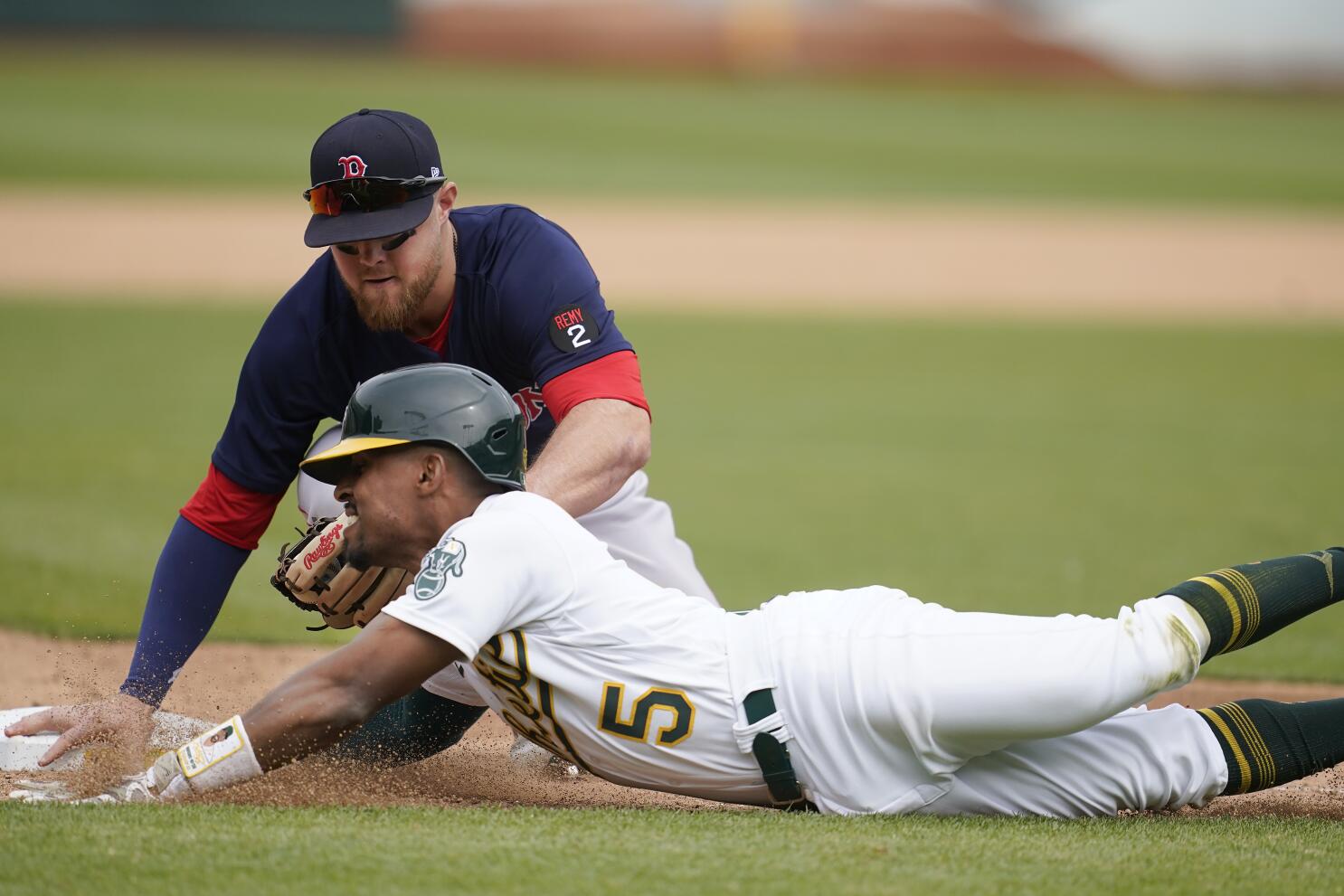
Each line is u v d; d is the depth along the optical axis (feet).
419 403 35.19
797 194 307.58
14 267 205.26
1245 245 253.65
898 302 203.41
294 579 39.17
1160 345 170.19
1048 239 260.21
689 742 35.32
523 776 43.75
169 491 90.58
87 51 468.75
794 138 391.86
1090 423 125.90
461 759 45.47
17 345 149.79
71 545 76.48
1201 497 97.45
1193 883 30.27
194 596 43.09
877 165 354.95
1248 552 81.82
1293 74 563.89
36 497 87.76
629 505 49.52
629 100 450.30
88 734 39.81
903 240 258.37
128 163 297.33
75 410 117.50
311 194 40.11
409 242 40.24
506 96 436.76
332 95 407.03
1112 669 34.30
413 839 31.55
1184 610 35.53
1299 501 96.32
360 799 37.01
